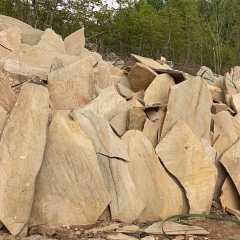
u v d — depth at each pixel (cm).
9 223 335
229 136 500
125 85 562
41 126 377
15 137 366
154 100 506
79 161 379
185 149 429
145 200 397
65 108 458
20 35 536
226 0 1686
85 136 390
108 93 457
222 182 454
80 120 407
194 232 368
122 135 431
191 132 435
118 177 392
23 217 340
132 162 404
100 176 380
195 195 419
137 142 412
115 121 441
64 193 370
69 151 380
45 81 480
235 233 379
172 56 1528
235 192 447
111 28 1534
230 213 428
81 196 372
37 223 360
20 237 339
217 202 445
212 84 657
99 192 376
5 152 358
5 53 505
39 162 360
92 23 1500
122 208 385
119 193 388
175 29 1576
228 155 458
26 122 376
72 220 366
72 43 629
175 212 408
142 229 368
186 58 1518
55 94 460
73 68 473
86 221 368
